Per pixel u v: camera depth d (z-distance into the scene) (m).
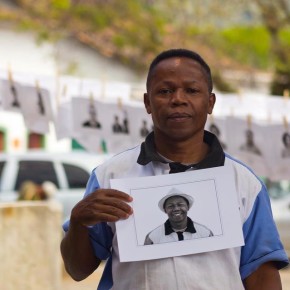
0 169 20.03
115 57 31.12
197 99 5.30
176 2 31.67
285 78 29.05
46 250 13.17
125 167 5.42
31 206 13.05
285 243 21.41
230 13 31.83
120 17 31.02
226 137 12.22
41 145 30.33
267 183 22.36
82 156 20.30
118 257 5.30
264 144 12.30
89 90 11.95
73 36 30.64
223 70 32.25
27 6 29.88
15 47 30.30
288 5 28.73
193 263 5.20
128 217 5.21
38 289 13.06
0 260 12.68
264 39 32.81
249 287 5.39
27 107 11.71
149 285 5.18
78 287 16.84
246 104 12.35
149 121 12.08
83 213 5.16
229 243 5.22
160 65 5.34
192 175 5.30
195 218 5.25
